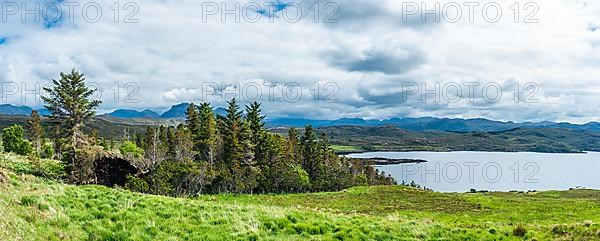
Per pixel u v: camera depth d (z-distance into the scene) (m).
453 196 74.06
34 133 98.50
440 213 50.47
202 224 20.22
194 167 68.31
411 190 82.75
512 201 66.94
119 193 25.86
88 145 53.03
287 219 22.00
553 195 109.69
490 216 47.12
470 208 57.06
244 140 87.75
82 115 74.44
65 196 22.20
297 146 107.00
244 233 19.33
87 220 18.89
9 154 53.19
